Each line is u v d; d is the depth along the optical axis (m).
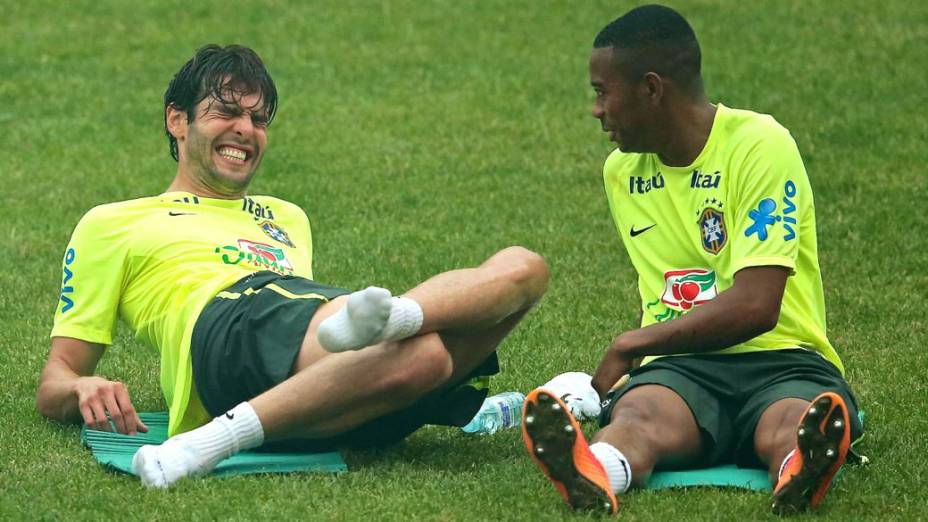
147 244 19.66
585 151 41.25
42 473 17.00
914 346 24.83
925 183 36.75
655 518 15.33
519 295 17.61
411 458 18.34
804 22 55.78
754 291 17.28
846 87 47.12
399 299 16.59
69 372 19.30
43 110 45.69
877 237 32.56
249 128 20.28
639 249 18.94
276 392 17.02
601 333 25.50
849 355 24.25
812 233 18.42
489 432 19.88
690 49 18.19
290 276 19.17
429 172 39.00
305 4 60.19
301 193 36.75
